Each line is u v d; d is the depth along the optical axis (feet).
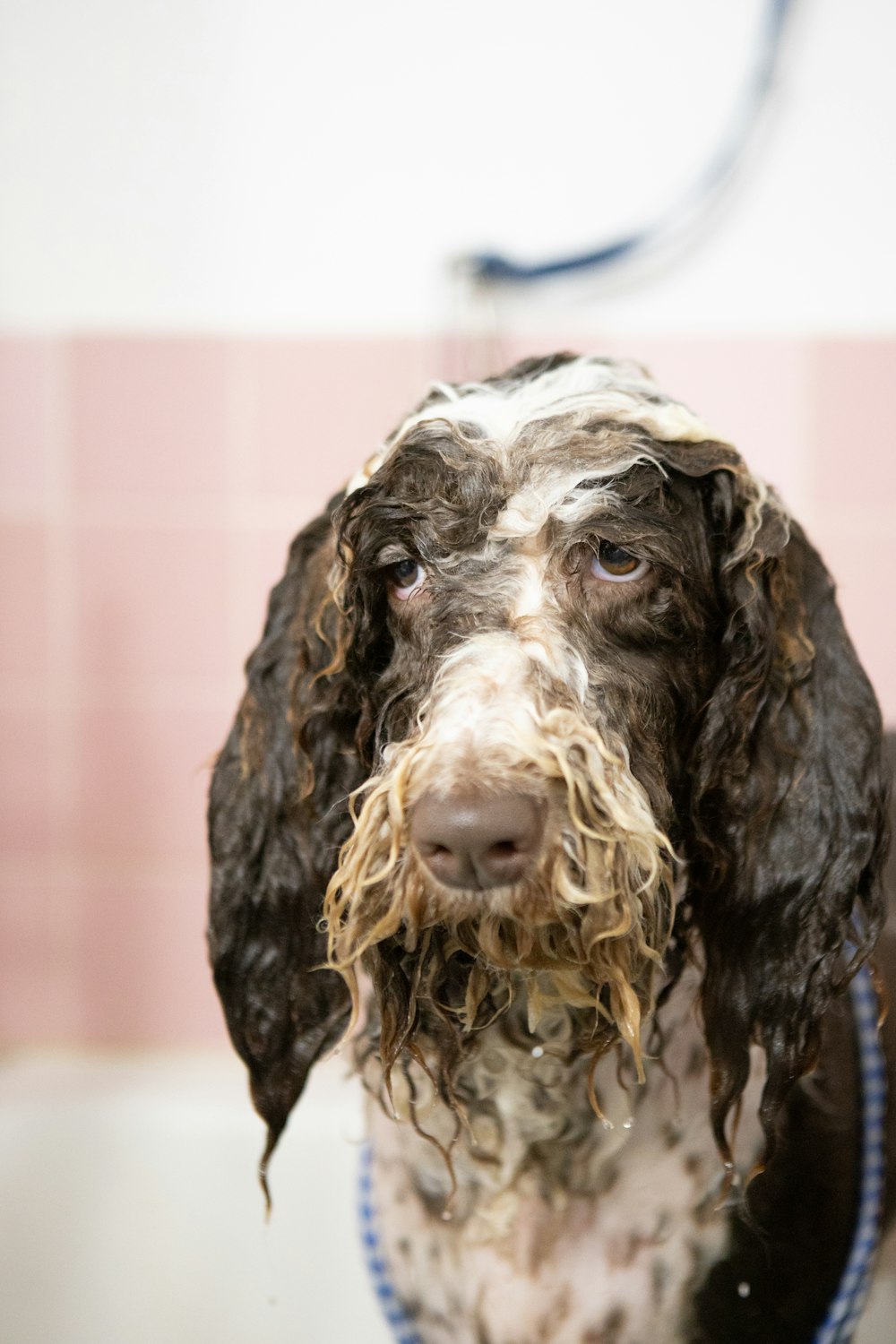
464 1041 2.70
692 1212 2.92
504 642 2.42
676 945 2.83
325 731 2.97
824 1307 3.01
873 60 5.46
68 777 6.09
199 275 5.85
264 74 5.72
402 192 5.71
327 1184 5.11
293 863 3.02
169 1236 5.17
